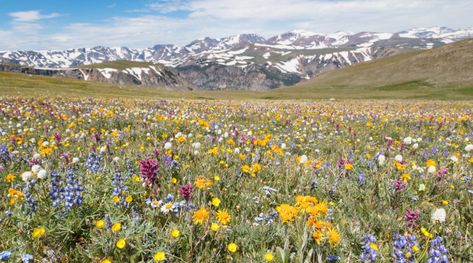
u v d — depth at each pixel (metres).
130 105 24.91
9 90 45.78
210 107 25.41
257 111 22.56
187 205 4.48
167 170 6.32
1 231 4.07
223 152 8.08
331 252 3.85
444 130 14.61
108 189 5.12
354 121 18.30
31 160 6.66
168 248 3.71
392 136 13.15
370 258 3.64
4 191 5.35
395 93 107.69
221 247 3.94
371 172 6.79
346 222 4.57
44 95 36.88
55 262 3.62
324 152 9.91
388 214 4.89
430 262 3.45
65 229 4.00
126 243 3.68
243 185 6.10
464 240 4.23
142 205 4.81
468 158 8.59
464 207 5.18
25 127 12.52
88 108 19.95
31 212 4.22
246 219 4.63
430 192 6.04
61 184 5.38
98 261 3.58
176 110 19.36
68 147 8.87
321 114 21.66
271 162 7.53
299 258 3.51
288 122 16.44
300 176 6.58
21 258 3.45
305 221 4.12
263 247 3.95
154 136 10.81
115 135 10.21
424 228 4.29
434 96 88.94
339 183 6.22
